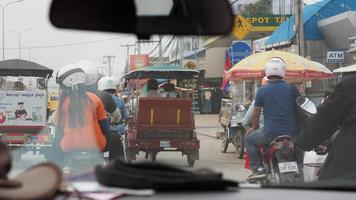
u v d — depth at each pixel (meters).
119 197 1.93
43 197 1.67
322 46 20.36
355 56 15.88
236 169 9.67
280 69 6.69
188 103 12.12
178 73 13.91
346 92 4.09
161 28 2.26
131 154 12.18
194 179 2.02
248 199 1.99
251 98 16.02
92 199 1.90
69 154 4.60
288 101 6.55
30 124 12.50
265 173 6.17
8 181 1.69
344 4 20.78
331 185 2.30
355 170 3.88
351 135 3.99
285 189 2.23
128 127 12.37
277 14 25.33
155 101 12.07
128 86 15.53
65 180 2.05
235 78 14.01
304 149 4.52
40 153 3.98
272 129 6.46
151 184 1.98
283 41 19.69
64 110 5.11
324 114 4.21
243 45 17.70
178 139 12.20
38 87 13.75
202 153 14.91
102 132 5.46
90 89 5.66
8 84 14.30
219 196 2.01
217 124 28.69
